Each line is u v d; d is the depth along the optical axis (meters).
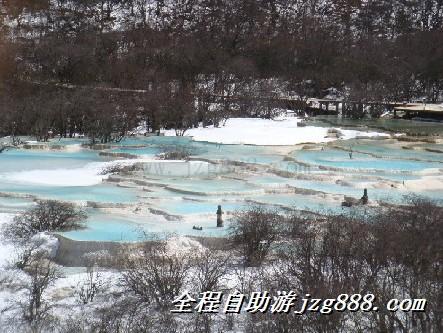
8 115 47.56
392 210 23.72
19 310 16.12
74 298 16.97
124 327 14.90
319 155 40.31
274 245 20.25
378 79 72.94
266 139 46.16
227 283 17.16
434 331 13.32
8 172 34.91
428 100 72.25
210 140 45.81
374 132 50.97
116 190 31.16
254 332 14.07
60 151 41.94
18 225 23.66
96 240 21.72
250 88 65.69
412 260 16.20
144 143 44.44
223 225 24.92
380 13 97.19
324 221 22.55
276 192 30.98
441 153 42.31
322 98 73.44
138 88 62.69
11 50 63.91
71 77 64.88
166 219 26.12
